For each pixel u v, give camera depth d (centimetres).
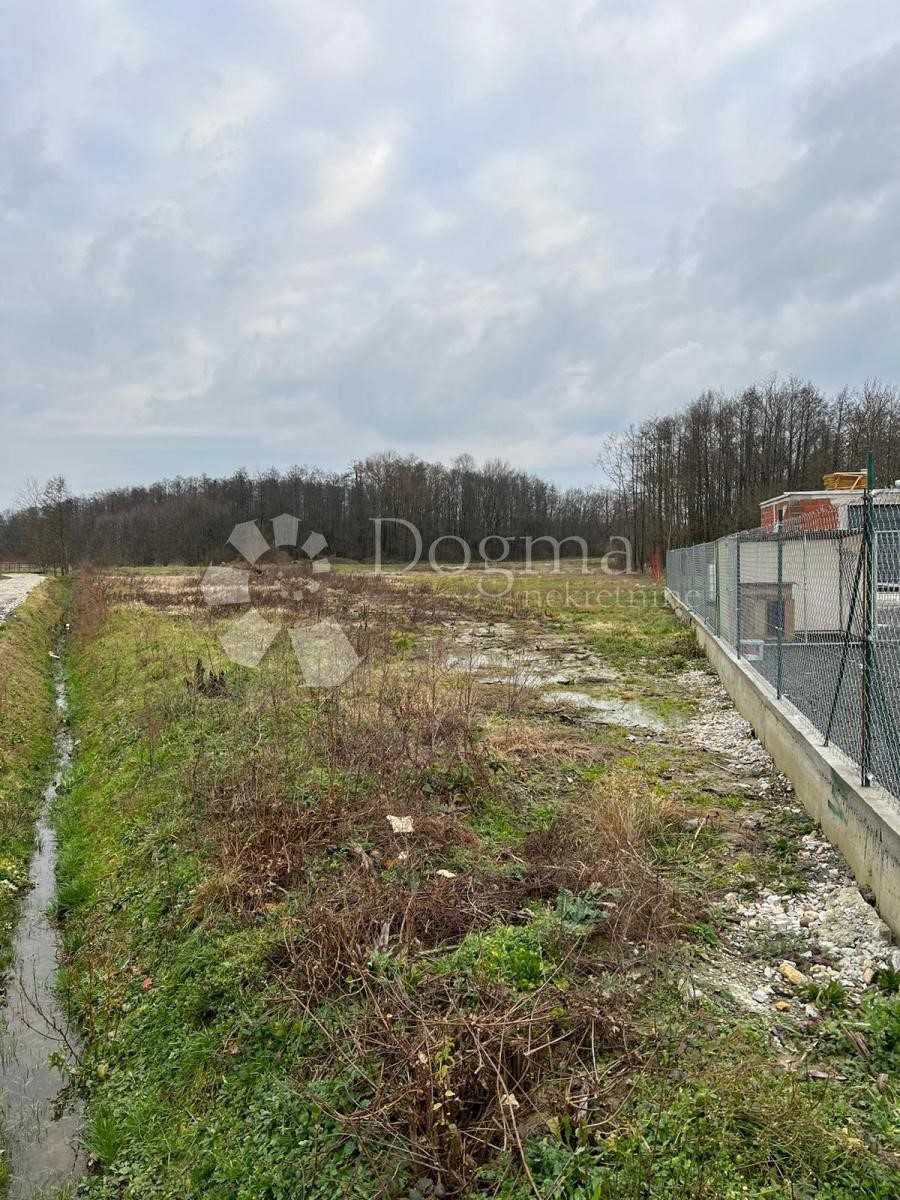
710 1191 254
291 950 416
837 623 638
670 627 1747
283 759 697
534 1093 304
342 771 665
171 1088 368
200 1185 307
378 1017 347
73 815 761
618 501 5316
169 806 653
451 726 762
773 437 4575
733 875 508
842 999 366
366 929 426
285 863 518
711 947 420
